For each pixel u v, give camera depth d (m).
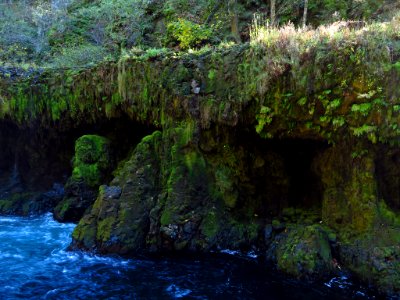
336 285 5.68
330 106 5.92
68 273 6.29
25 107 10.55
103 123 10.02
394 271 5.33
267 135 6.89
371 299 5.30
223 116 7.09
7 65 11.23
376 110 5.57
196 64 7.65
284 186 7.52
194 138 7.47
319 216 6.96
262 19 11.33
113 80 9.11
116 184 7.58
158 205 7.26
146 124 8.92
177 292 5.64
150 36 13.80
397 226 5.83
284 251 6.27
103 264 6.58
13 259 6.90
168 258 6.82
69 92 10.00
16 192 11.21
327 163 6.75
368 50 5.51
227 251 7.09
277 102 6.47
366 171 6.12
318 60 5.87
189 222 7.09
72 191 9.23
